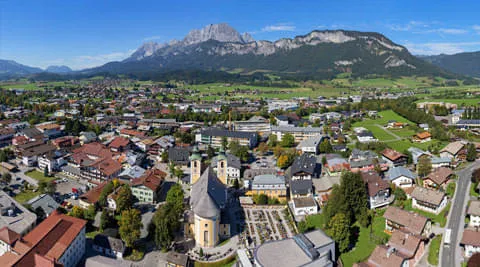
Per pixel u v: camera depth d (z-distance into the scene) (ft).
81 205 561.84
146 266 405.39
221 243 456.04
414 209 501.97
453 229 439.63
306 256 355.97
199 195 489.26
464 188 555.28
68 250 389.39
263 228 494.18
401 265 356.38
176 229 467.11
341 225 412.36
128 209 510.99
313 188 593.83
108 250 426.51
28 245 387.96
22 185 647.56
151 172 647.15
